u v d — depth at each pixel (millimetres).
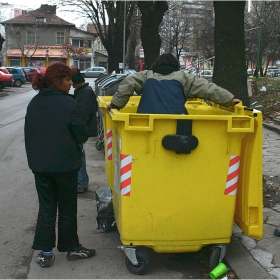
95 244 4602
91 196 6289
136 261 3842
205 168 3660
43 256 4086
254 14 37219
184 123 3555
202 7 49625
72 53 65500
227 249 4258
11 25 65750
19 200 6152
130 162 3596
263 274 3795
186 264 4164
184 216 3719
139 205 3678
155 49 19516
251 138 3730
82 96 5535
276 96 15375
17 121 15484
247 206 3793
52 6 32156
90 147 10086
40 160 3838
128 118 3465
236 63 6074
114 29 28250
